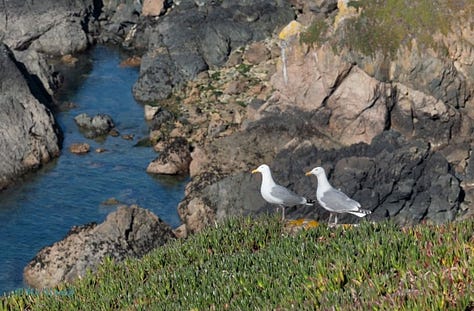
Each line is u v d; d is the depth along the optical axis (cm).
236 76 9600
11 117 8331
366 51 7844
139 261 3994
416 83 7838
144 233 6062
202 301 3212
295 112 8019
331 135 7912
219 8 10438
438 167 6975
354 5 8106
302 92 8000
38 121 8450
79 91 9881
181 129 8612
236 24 10138
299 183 6950
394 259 3062
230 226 4122
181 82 9681
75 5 11206
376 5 8094
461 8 7950
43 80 9631
